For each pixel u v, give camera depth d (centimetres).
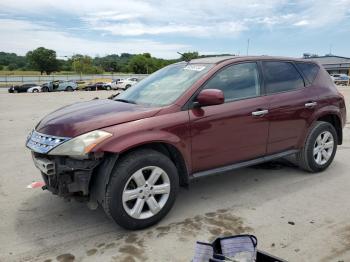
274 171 545
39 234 354
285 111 470
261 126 445
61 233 355
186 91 393
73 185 338
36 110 1507
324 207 414
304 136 507
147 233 354
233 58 449
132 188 351
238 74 440
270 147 467
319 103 516
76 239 344
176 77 440
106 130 335
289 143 491
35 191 467
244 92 439
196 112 388
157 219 366
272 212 400
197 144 390
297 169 554
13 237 348
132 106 389
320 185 486
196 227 365
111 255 316
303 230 358
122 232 357
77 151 324
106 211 341
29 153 672
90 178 337
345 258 309
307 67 531
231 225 369
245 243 257
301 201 431
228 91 424
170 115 372
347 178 515
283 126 473
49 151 333
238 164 437
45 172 337
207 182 498
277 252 318
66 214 398
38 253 320
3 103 1950
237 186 482
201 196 448
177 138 371
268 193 457
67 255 317
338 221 378
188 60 487
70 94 3200
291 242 335
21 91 4019
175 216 391
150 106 388
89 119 349
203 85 404
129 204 355
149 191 356
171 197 373
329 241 337
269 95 461
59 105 1805
